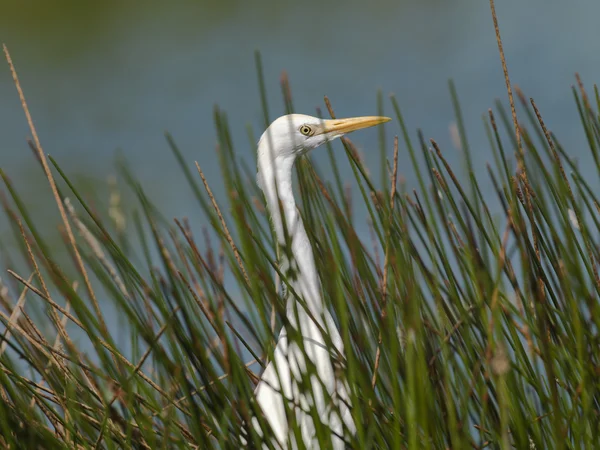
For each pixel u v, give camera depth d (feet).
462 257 19.94
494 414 19.53
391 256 18.11
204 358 17.94
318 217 20.85
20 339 21.74
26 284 20.29
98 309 20.30
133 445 20.56
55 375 21.09
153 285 19.71
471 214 19.21
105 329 20.02
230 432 20.07
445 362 17.62
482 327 19.70
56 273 18.26
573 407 18.20
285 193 24.09
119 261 19.45
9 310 21.98
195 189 18.60
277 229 23.66
